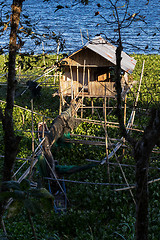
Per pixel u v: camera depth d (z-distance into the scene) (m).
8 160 5.73
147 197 5.52
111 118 18.52
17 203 4.13
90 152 14.70
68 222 9.90
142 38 44.41
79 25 69.00
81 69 19.34
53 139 12.57
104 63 17.81
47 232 9.56
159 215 10.04
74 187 11.91
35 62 6.34
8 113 5.66
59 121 13.66
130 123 15.12
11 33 5.60
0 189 4.33
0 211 5.71
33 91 5.43
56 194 11.41
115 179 12.53
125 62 18.27
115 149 13.16
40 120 18.50
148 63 32.38
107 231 9.48
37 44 6.39
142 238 5.59
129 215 10.09
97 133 16.70
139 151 5.42
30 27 6.13
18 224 9.59
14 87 5.74
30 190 4.06
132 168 13.19
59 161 14.04
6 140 5.68
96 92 17.28
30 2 117.75
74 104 16.20
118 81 5.72
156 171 12.60
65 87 17.97
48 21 78.12
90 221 9.96
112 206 10.91
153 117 5.33
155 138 5.18
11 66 5.66
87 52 17.89
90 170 13.17
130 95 22.42
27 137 15.85
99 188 11.90
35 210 3.74
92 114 18.56
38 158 11.37
